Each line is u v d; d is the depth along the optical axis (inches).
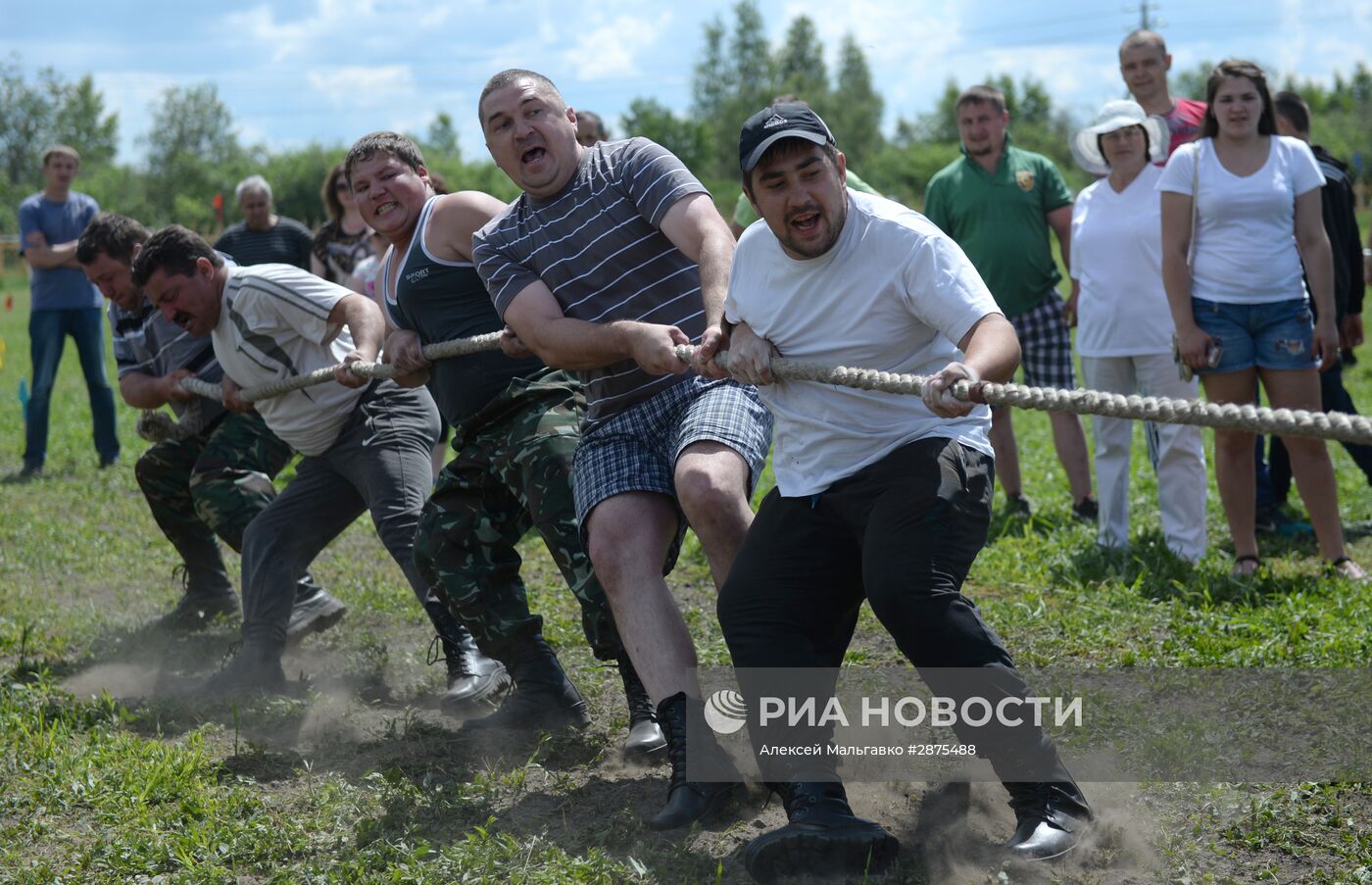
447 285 170.9
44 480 373.1
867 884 122.3
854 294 128.7
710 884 126.2
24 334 946.7
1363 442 99.2
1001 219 284.8
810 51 4170.8
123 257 217.0
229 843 139.3
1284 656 180.5
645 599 142.1
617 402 150.6
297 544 199.6
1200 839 130.3
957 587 124.0
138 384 222.7
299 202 2625.5
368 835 139.9
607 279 151.0
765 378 131.6
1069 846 123.7
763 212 126.1
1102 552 240.2
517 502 175.5
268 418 199.2
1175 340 226.7
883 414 129.2
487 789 151.0
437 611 190.1
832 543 130.3
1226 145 222.2
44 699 189.6
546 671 172.6
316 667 209.5
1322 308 224.8
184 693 192.7
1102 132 241.3
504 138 151.8
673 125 3440.0
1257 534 260.4
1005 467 289.1
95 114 3718.0
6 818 148.8
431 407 202.2
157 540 300.0
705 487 138.3
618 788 151.9
